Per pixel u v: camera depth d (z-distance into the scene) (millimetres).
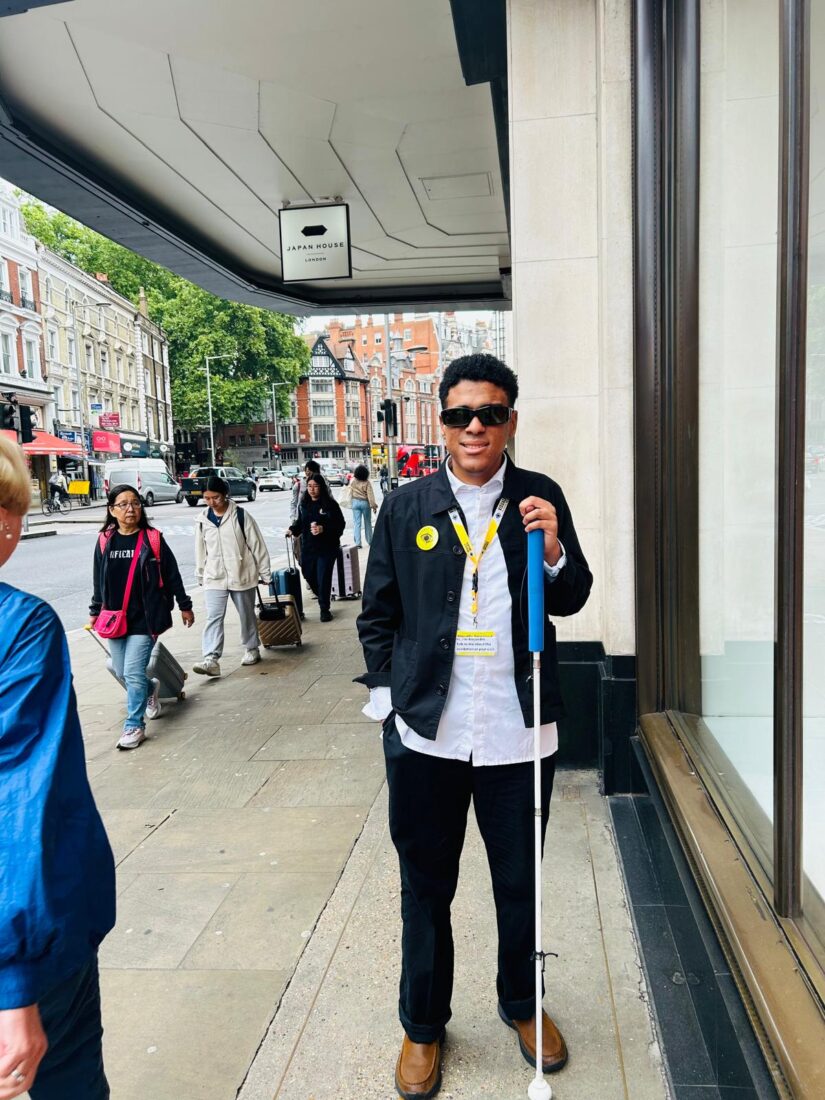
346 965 2691
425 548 2008
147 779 4543
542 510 1881
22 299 43531
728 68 2773
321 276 8039
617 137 3500
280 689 6328
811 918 1739
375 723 5332
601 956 2602
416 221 8672
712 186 2990
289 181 7398
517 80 3779
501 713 2016
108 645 5305
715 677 2965
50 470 42031
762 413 2426
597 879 3047
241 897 3182
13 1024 1135
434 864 2100
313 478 9070
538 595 1886
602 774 3730
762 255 2438
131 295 66438
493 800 2062
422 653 2006
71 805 1290
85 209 7574
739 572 2652
